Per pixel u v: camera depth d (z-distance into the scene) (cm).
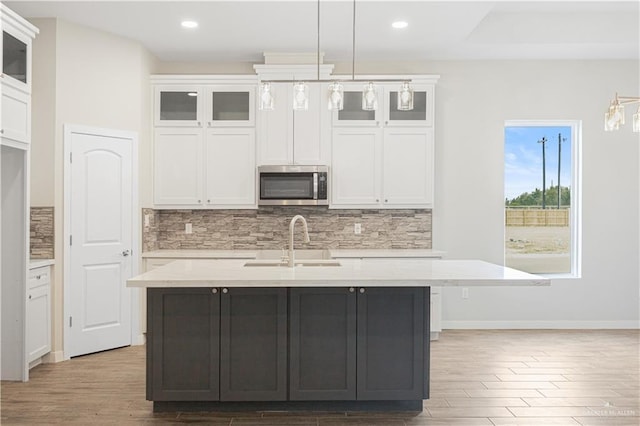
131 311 538
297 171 573
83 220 499
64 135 485
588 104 614
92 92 509
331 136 583
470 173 614
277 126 580
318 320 344
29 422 337
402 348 346
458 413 352
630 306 617
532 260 632
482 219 614
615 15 550
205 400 344
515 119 615
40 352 455
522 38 554
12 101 398
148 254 551
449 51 582
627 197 617
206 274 337
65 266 484
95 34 512
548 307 618
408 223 614
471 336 576
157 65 605
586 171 616
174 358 343
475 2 455
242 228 616
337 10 471
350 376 345
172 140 582
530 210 633
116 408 361
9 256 420
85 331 500
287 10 471
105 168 516
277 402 354
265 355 344
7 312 420
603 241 618
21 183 418
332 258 554
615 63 614
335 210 614
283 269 362
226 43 558
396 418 344
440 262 407
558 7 536
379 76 582
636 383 415
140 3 455
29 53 423
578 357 490
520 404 369
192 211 615
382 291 345
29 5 454
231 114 584
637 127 336
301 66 574
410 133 584
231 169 584
